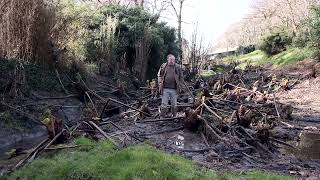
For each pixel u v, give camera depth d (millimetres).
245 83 21328
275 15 42500
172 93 10688
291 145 8922
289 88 18578
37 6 12633
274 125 10812
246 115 9547
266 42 33531
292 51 29156
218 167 6879
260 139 8570
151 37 21297
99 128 8406
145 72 20188
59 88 13258
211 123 9523
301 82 19500
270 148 8516
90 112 9961
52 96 12656
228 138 8562
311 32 22062
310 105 14789
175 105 10734
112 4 22828
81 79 14062
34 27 12727
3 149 8719
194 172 6098
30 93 11867
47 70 13352
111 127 9680
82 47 17438
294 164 7500
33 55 13008
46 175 6156
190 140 8828
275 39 32812
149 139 8648
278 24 43469
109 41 19141
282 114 12336
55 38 13984
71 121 11484
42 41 13055
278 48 32812
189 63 24156
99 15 20391
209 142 8656
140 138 8641
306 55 23938
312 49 22875
